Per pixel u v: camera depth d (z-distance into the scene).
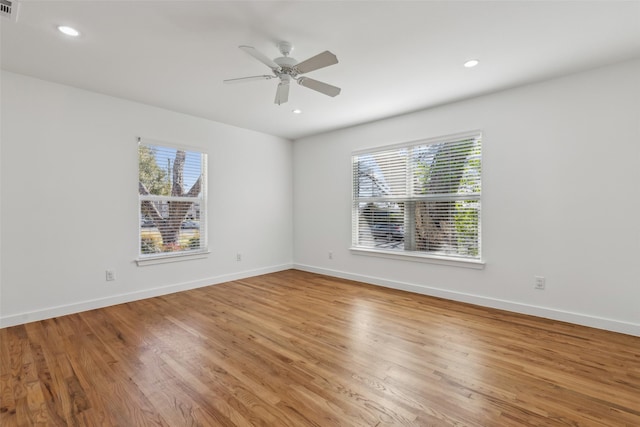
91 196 3.40
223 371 2.13
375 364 2.23
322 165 5.21
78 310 3.31
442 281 3.85
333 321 3.07
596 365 2.18
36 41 2.35
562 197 3.00
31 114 3.03
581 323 2.91
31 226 3.04
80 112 3.32
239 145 4.85
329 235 5.13
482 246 3.51
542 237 3.12
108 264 3.53
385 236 4.45
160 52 2.53
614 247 2.76
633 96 2.66
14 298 2.95
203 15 2.04
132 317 3.17
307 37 2.32
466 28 2.20
